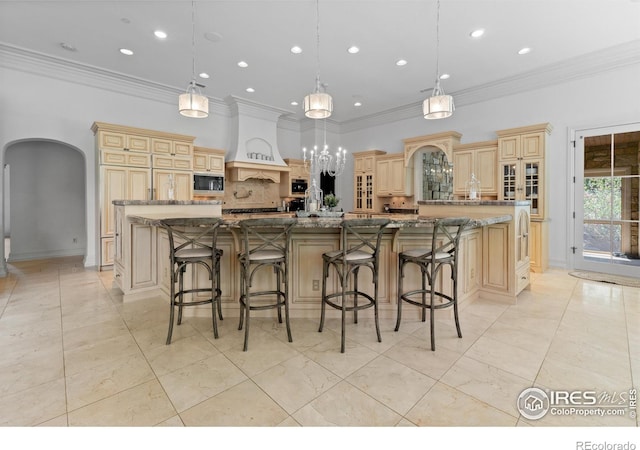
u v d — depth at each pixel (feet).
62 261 17.84
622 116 13.76
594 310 9.86
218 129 20.90
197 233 9.63
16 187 18.04
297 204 25.16
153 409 5.26
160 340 7.86
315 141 24.80
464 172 17.99
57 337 7.98
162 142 16.88
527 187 15.61
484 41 12.86
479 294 11.10
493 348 7.39
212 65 15.20
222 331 8.40
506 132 16.14
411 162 21.61
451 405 5.36
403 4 10.50
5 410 5.20
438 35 12.42
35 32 12.33
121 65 15.24
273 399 5.53
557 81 15.46
